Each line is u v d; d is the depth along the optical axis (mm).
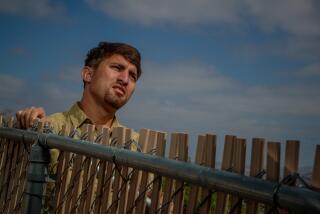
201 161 2266
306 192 1581
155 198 2580
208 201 2230
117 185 2867
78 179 3271
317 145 1681
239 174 1900
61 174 3471
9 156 4176
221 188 1965
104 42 4098
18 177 3943
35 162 3373
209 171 2033
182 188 2395
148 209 2828
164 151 2549
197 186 2311
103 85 4004
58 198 3465
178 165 2209
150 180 2713
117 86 3992
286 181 1762
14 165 4055
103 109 4125
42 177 3381
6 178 4180
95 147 2836
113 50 3975
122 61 3977
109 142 3049
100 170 3047
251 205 2010
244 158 2051
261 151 1955
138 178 2734
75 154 3342
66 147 3111
